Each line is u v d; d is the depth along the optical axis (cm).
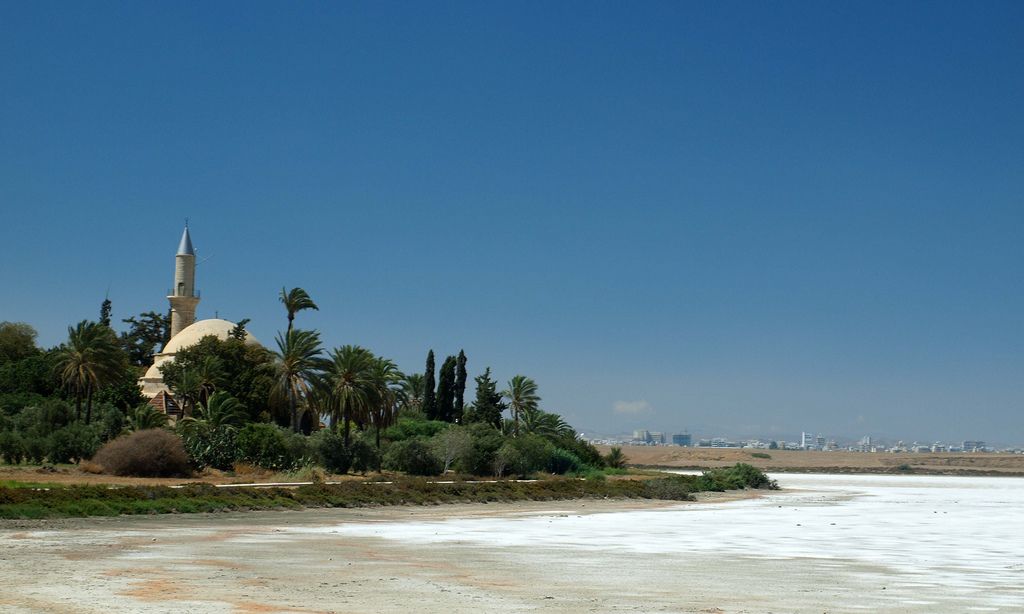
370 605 2228
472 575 2903
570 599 2422
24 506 4597
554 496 7906
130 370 11412
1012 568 3369
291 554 3422
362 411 9119
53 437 7794
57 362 9625
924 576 3103
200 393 10419
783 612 2280
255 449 8431
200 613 2034
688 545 4144
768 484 11488
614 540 4331
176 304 13762
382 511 6072
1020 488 13588
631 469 14075
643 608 2289
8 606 2077
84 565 2900
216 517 5144
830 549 4050
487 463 9962
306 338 9638
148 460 7438
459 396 13188
